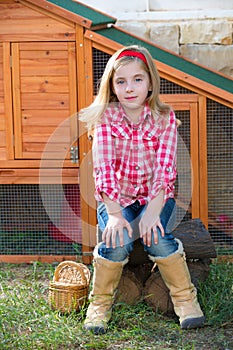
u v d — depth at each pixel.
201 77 4.26
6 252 4.47
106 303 3.31
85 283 3.49
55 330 3.20
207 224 4.28
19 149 4.30
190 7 5.21
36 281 4.02
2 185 4.57
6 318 3.31
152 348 3.05
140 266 3.67
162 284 3.50
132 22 5.19
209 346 3.08
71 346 3.10
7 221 4.55
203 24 5.13
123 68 3.26
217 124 4.22
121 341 3.15
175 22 5.17
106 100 3.36
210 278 3.80
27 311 3.44
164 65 4.10
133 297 3.52
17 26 4.20
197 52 5.16
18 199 4.54
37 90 4.25
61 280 3.58
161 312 3.49
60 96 4.24
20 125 4.29
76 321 3.33
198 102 4.16
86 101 4.23
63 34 4.19
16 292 3.81
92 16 4.44
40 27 4.19
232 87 4.32
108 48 4.17
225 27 5.12
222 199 4.32
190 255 3.59
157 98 3.37
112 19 4.70
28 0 4.13
